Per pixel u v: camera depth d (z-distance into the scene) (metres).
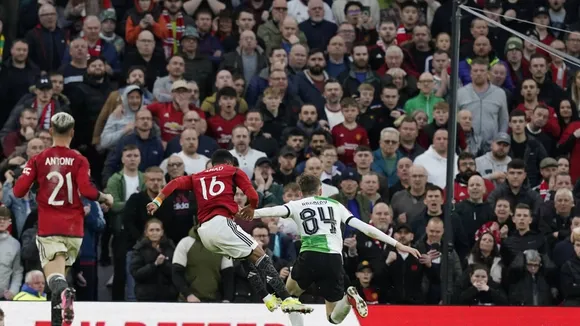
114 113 66.19
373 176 61.31
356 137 66.69
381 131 67.31
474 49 73.44
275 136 67.19
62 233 42.91
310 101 69.44
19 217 59.59
